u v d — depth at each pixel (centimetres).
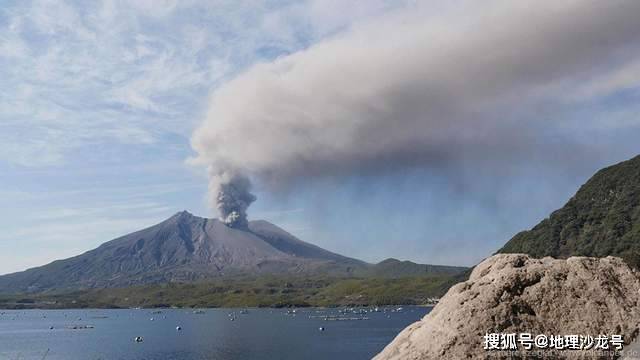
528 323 2031
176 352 16838
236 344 19012
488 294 2108
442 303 2219
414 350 2053
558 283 2134
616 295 2083
